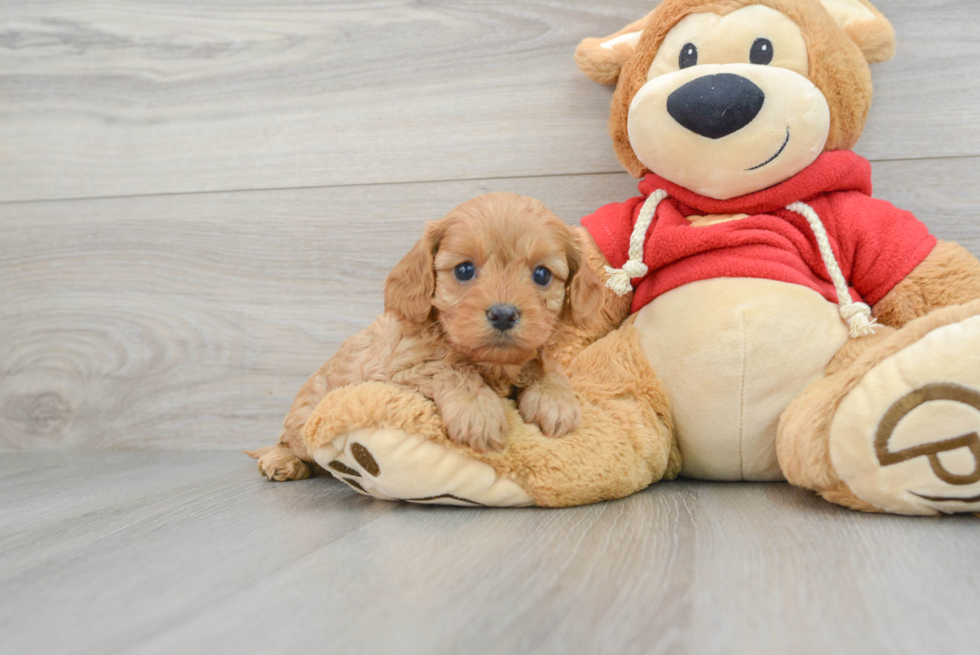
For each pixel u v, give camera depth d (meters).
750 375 1.56
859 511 1.35
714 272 1.62
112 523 1.41
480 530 1.28
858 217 1.64
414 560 1.11
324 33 2.27
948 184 1.93
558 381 1.53
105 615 0.92
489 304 1.33
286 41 2.29
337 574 1.05
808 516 1.32
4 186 2.46
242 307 2.33
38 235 2.44
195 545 1.23
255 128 2.32
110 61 2.39
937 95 1.93
